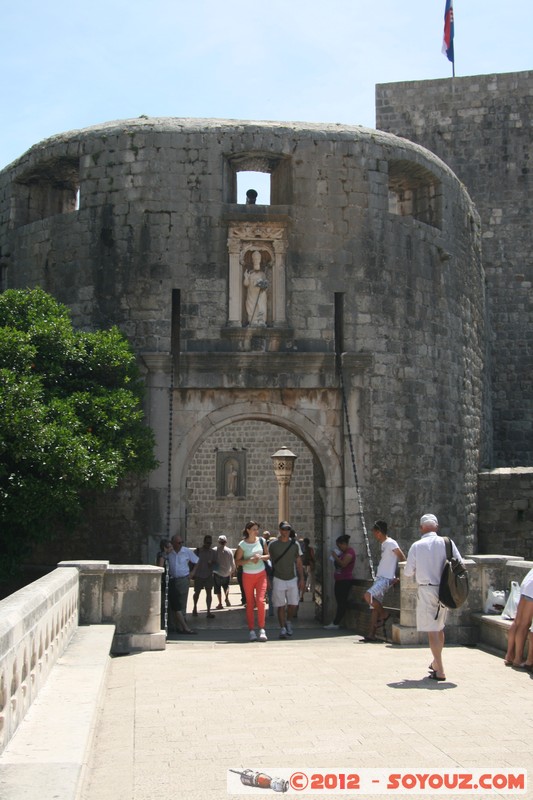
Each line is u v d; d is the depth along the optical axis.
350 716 9.02
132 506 19.81
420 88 34.25
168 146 20.59
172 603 17.64
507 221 33.31
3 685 6.81
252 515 35.19
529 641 11.66
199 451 35.78
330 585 20.02
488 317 31.88
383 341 21.02
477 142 33.75
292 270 20.59
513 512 24.69
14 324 18.16
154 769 7.28
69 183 23.44
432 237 22.48
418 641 14.41
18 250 22.22
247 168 21.98
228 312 20.33
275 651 13.88
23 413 16.09
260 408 20.39
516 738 8.12
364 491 20.38
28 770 6.39
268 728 8.55
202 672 11.69
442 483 22.11
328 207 20.88
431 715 9.04
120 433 18.05
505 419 32.59
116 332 19.03
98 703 9.12
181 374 20.12
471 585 14.43
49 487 16.31
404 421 21.22
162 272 20.36
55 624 10.50
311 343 20.45
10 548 17.33
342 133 21.17
